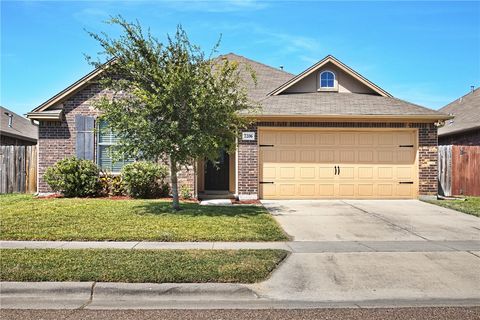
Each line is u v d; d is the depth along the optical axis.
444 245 8.37
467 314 5.24
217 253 7.39
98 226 9.46
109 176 14.80
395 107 15.24
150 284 5.96
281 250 7.70
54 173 14.29
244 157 14.73
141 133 10.55
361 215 11.65
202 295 5.89
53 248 7.77
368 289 6.10
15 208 11.57
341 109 14.95
